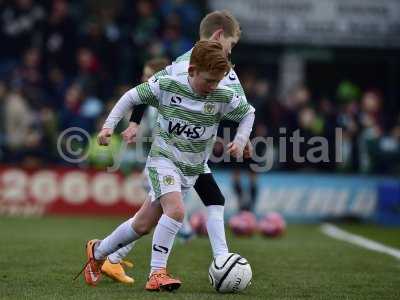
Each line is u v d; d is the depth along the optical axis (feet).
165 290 66.90
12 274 78.38
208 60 64.34
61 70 188.65
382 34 206.59
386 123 199.52
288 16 205.26
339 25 205.98
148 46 191.11
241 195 161.89
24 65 186.60
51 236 120.26
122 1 207.51
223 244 69.51
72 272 80.23
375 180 174.40
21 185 167.43
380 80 219.00
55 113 181.16
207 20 72.59
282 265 91.35
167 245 67.10
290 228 156.76
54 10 188.75
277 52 210.18
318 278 80.43
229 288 67.67
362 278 81.30
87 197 168.35
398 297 69.46
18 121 173.68
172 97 66.95
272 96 180.24
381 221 172.04
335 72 217.36
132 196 168.25
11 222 147.64
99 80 186.50
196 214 128.88
